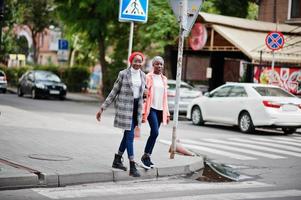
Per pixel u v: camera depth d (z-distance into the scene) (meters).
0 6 11.77
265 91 21.28
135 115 10.78
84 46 41.72
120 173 10.62
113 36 40.50
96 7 37.22
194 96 27.70
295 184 11.05
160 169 11.37
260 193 9.88
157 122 11.27
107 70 40.41
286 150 16.50
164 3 33.97
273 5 36.00
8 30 55.91
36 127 17.36
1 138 14.16
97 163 11.32
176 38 34.28
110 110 30.42
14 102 32.00
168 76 37.06
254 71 28.73
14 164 10.53
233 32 31.31
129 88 10.59
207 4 36.47
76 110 28.83
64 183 9.83
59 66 52.84
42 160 11.24
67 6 38.31
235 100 21.91
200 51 35.94
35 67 55.28
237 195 9.59
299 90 27.33
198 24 32.09
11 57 54.00
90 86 49.34
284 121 20.52
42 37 75.31
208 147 16.50
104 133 17.19
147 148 11.26
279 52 29.53
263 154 15.41
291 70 27.44
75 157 11.93
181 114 29.30
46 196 8.79
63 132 16.61
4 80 43.12
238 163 13.70
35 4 55.78
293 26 34.41
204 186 10.45
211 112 23.22
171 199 8.98
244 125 21.42
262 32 32.81
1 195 8.68
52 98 40.31
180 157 13.06
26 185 9.43
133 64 10.72
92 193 9.21
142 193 9.43
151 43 38.16
